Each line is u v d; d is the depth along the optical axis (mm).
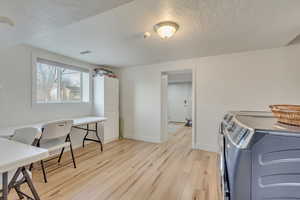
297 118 775
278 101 2605
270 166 657
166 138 4051
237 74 2908
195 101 3305
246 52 2822
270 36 2135
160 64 3699
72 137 3258
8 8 1273
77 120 2934
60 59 3033
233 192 708
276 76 2611
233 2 1382
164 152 3100
